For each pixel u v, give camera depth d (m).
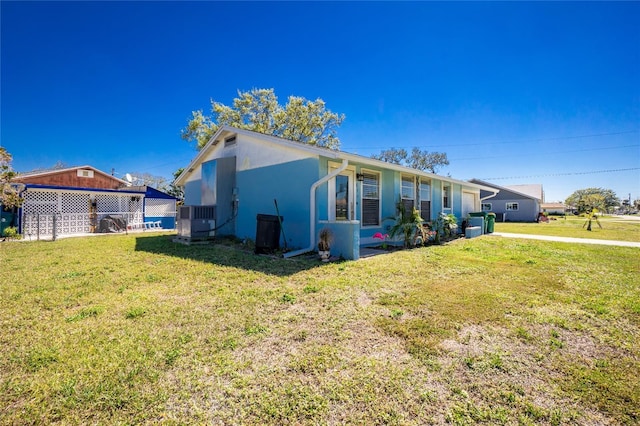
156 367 2.19
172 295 3.96
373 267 5.63
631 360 2.31
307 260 6.34
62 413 1.72
